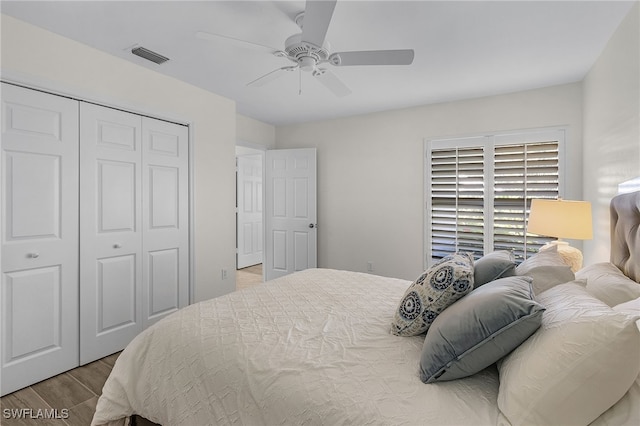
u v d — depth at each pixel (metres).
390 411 0.99
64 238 2.44
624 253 1.81
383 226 4.31
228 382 1.25
